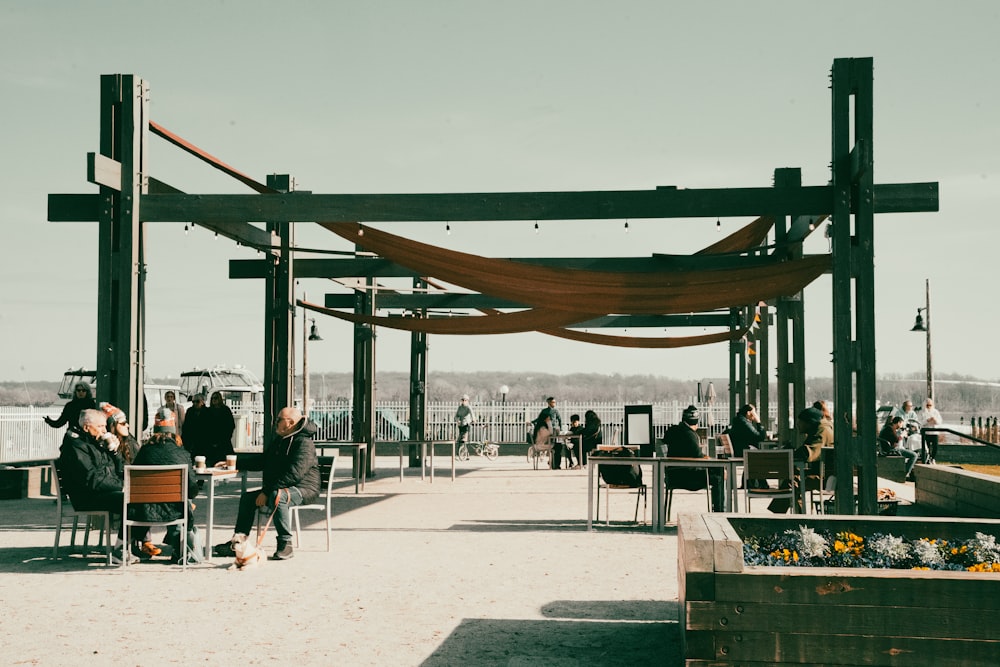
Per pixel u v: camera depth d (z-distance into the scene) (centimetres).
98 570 804
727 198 1024
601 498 1441
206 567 817
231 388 3075
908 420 2330
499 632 578
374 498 1445
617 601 669
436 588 716
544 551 897
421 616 623
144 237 1076
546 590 708
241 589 716
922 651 407
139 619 616
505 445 2806
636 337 1895
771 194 1017
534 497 1462
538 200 1045
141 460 828
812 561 488
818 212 1009
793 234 1334
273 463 866
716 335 1852
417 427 2231
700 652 418
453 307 2031
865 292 980
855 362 987
